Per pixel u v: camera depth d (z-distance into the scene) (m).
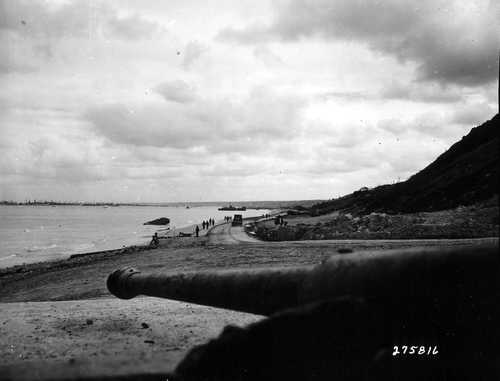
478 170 40.16
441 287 2.25
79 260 33.53
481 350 2.21
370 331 2.17
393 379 2.11
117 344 4.36
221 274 3.60
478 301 2.22
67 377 2.01
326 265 2.73
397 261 2.40
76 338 4.75
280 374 2.09
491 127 50.53
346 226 30.41
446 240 19.12
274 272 3.13
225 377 2.07
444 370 2.23
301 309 2.08
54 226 131.00
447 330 2.29
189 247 29.12
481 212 25.31
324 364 2.10
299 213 81.25
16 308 7.18
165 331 4.98
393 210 45.75
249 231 46.53
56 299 13.82
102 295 12.83
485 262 2.14
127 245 61.78
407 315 2.32
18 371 2.11
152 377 2.08
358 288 2.46
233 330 2.24
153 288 4.54
